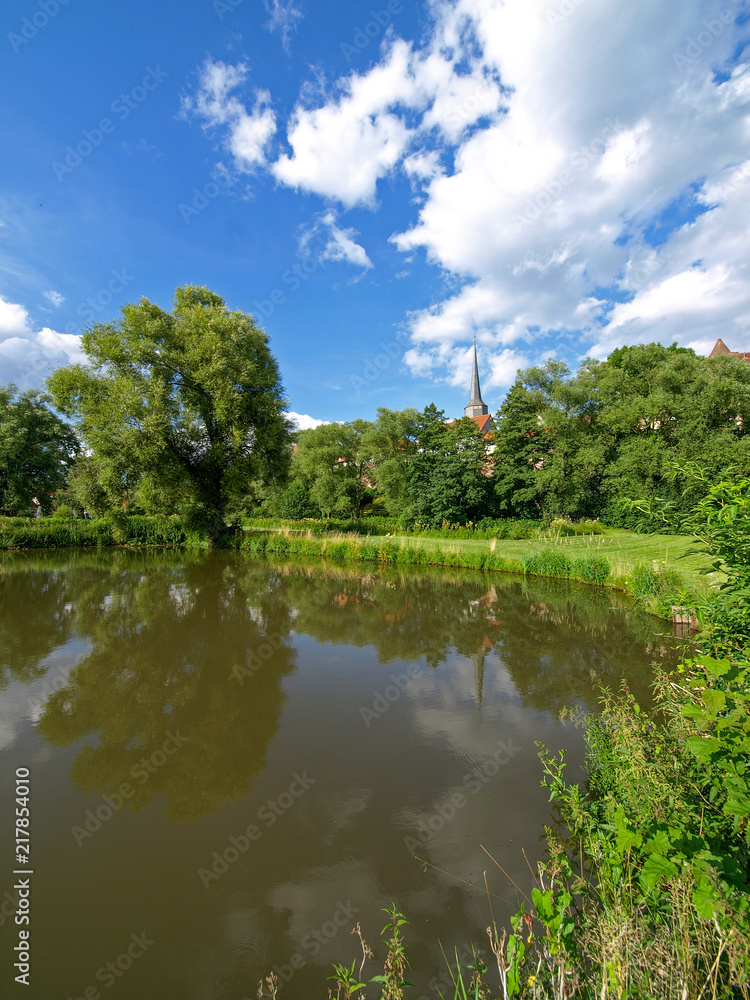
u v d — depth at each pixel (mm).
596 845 2916
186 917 2908
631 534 22422
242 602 11359
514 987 1743
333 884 3113
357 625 9430
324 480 34000
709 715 1839
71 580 14055
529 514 27969
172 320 21062
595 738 4246
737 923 1496
